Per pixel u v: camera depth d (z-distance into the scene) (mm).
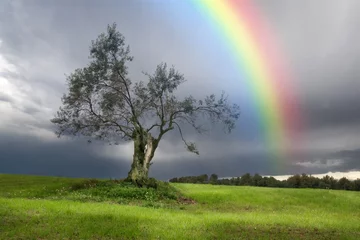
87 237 13258
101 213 18453
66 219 15961
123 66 42531
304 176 95125
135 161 40875
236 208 30531
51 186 37250
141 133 42031
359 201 35500
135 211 20969
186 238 13844
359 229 18766
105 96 43031
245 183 94438
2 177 44250
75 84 41312
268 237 14883
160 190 36781
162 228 15523
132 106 43344
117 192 33062
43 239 12789
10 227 13898
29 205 19656
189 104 43562
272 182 94812
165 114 44062
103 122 43000
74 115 42594
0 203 19688
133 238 13680
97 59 42469
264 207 31547
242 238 14555
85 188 36375
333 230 17594
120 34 43094
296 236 15414
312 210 30500
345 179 93812
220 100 45500
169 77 44219
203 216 21016
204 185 48750
